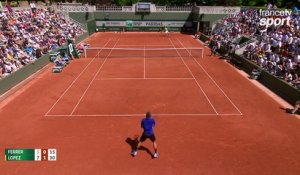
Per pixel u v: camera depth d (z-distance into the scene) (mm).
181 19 53625
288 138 14375
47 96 19984
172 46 39938
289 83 20250
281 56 24875
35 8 42531
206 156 12750
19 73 22922
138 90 21266
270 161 12438
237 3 66812
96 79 23984
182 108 17969
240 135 14609
